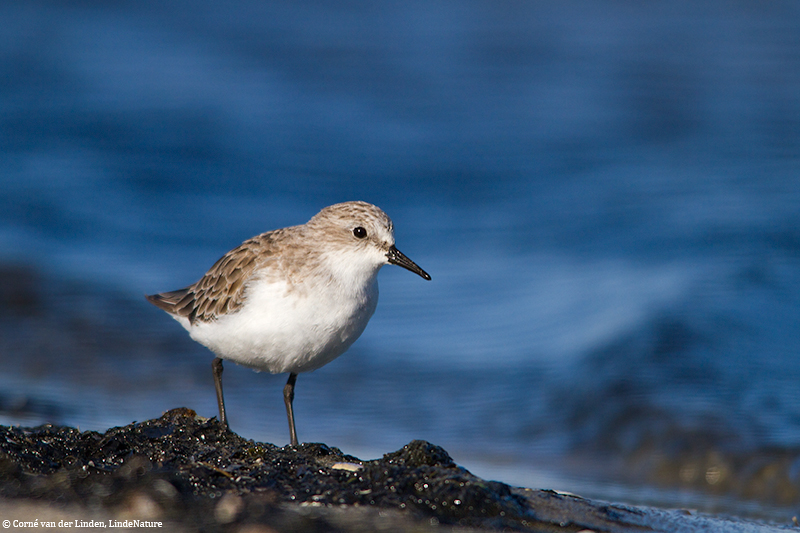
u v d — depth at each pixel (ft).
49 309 48.60
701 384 38.34
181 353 45.85
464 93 86.22
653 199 61.26
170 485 21.34
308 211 65.16
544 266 54.49
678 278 47.62
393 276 55.88
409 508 21.43
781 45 92.94
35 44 98.89
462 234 60.75
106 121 79.61
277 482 22.43
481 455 35.96
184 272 55.06
